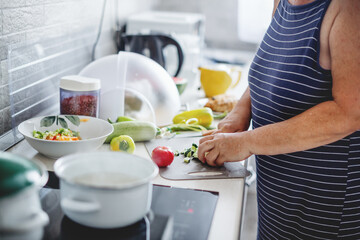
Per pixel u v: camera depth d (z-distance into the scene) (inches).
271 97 39.3
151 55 71.5
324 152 37.5
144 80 52.9
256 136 36.8
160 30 82.3
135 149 44.1
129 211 24.9
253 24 120.4
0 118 42.6
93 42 68.7
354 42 31.8
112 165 27.2
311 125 34.2
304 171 38.6
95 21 68.5
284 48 37.9
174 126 51.3
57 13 54.1
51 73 53.7
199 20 91.4
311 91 36.4
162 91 53.9
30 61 47.6
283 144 35.4
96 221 24.7
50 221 26.5
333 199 39.1
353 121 32.9
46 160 38.8
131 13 89.5
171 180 36.0
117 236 25.3
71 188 24.1
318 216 40.1
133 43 71.8
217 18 121.4
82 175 26.4
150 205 29.3
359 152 37.8
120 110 51.6
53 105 55.2
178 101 57.1
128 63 53.1
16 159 22.5
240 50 123.4
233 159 38.2
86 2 63.8
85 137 42.3
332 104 33.8
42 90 51.4
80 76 47.7
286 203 40.7
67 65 59.0
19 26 44.8
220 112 61.0
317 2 35.0
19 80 45.4
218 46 123.7
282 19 39.3
